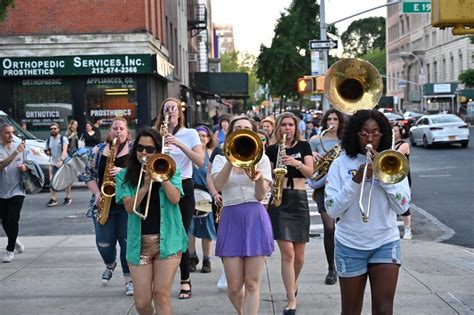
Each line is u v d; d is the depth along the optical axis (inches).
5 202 336.2
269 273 304.7
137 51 885.2
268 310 248.2
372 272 169.9
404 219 399.5
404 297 259.0
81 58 874.8
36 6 880.3
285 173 235.9
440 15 237.3
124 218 265.3
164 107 259.6
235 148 193.5
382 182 158.9
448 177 727.1
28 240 400.2
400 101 3678.6
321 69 860.6
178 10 1417.3
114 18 884.6
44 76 885.2
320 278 293.4
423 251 349.7
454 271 302.0
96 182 268.7
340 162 174.7
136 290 194.4
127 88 896.3
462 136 1163.3
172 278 195.9
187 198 257.3
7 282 296.4
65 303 262.1
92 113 896.3
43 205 574.9
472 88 2425.0
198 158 248.4
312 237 407.8
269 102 2315.5
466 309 243.3
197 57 2027.6
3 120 681.6
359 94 203.5
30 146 658.2
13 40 875.4
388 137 171.0
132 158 195.0
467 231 422.0
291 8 1509.6
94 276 304.2
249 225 207.5
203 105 2130.9
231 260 208.2
